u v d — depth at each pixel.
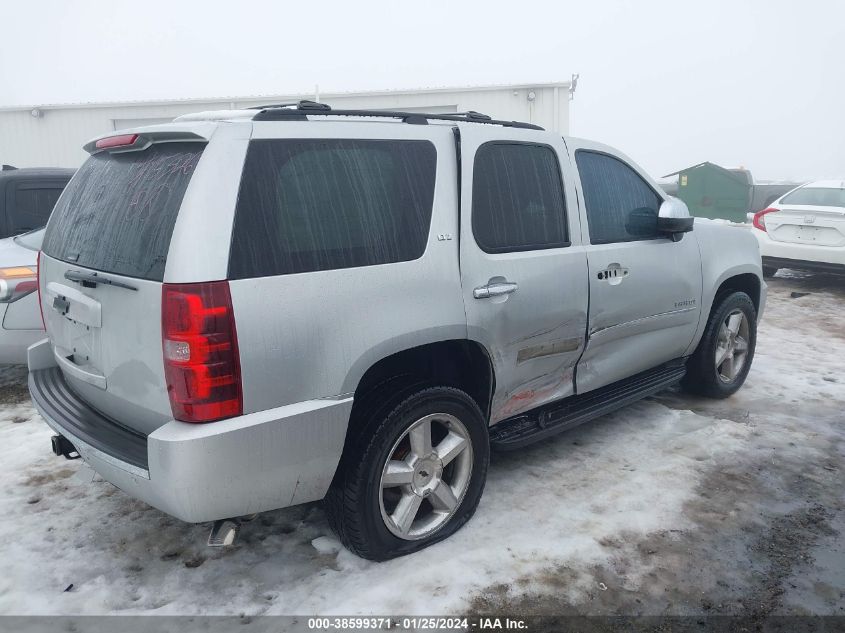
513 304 3.18
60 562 2.97
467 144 3.10
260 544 3.09
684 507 3.38
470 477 3.12
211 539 2.52
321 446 2.56
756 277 5.01
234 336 2.32
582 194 3.64
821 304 8.45
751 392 5.09
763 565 2.92
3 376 5.54
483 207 3.13
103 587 2.80
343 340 2.58
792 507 3.40
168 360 2.29
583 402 3.83
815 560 2.96
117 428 2.70
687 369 4.78
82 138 16.00
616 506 3.38
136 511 3.39
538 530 3.17
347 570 2.88
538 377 3.45
